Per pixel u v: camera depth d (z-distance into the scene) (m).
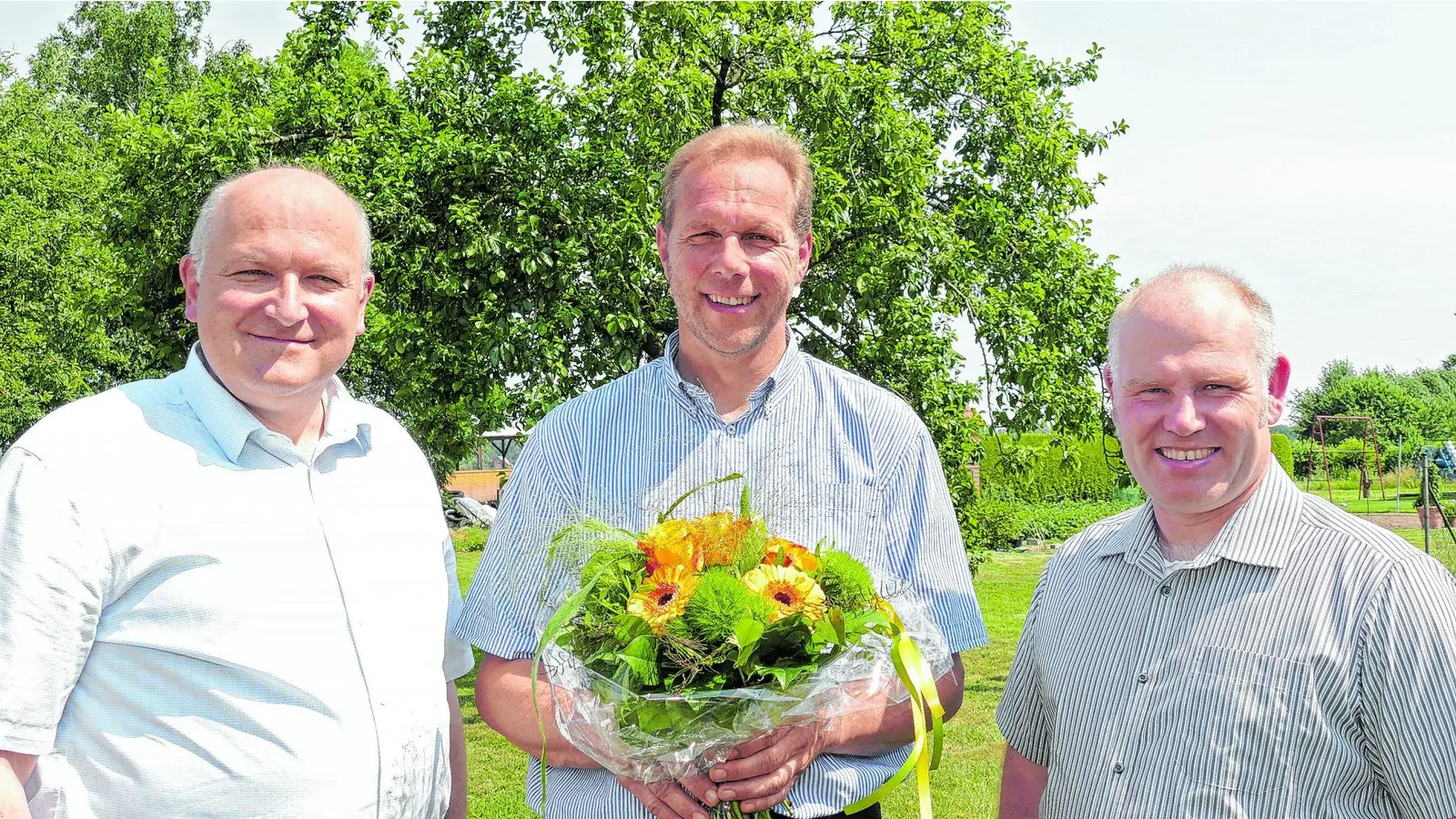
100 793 1.86
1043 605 2.20
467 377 8.99
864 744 2.14
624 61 10.10
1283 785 1.81
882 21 10.72
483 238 8.62
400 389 10.21
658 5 9.92
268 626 1.97
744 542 1.89
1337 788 1.80
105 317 11.77
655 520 2.22
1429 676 1.74
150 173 9.63
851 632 1.80
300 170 2.17
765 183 2.18
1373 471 30.58
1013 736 2.29
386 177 8.82
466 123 9.65
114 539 1.87
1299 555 1.87
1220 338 1.88
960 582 2.34
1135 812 1.91
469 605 2.33
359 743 2.03
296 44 10.77
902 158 9.26
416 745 2.14
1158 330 1.91
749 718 1.78
